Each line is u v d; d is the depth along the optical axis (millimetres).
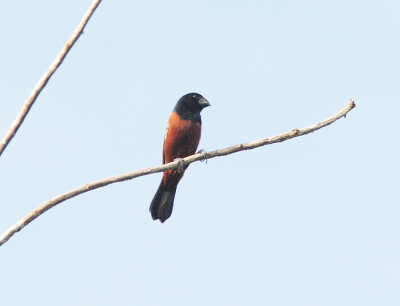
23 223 7816
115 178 9602
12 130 6980
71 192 8719
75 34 7145
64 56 7105
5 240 7492
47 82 7094
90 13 7191
